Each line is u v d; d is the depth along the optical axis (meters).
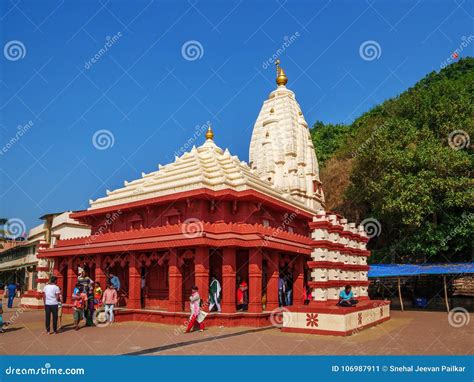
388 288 36.69
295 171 34.91
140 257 22.17
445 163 28.09
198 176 22.59
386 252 34.69
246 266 22.09
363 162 33.09
